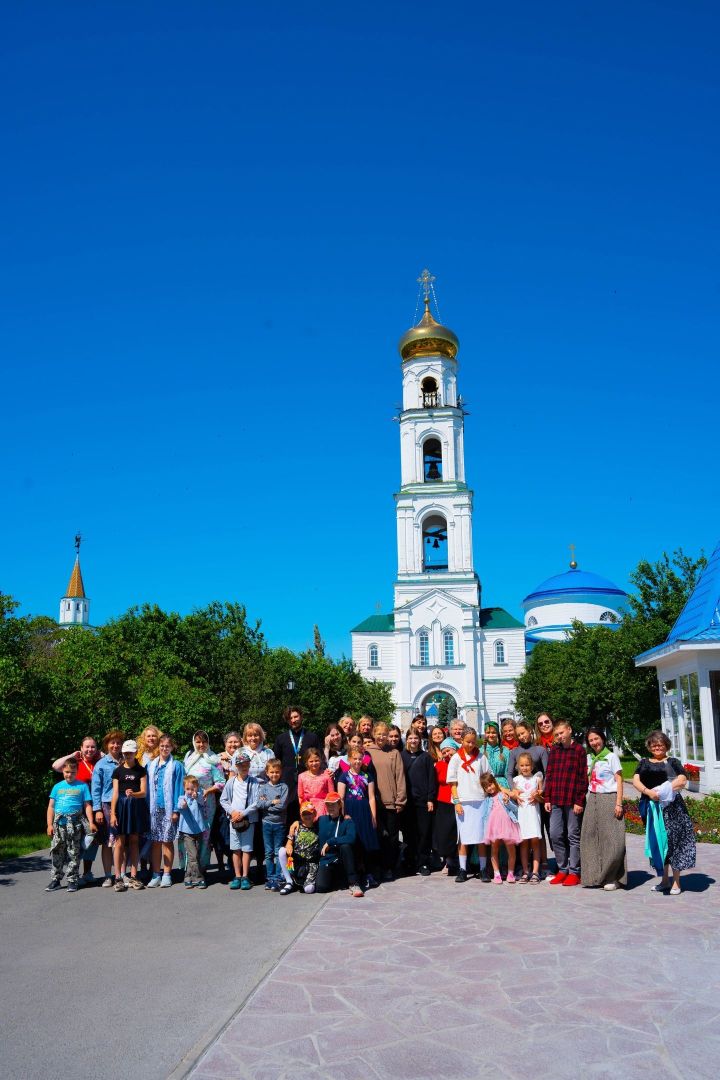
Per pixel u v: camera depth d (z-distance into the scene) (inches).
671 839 415.2
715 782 831.7
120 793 456.8
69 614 5083.7
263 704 1531.7
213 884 470.9
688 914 371.2
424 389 2770.7
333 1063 213.8
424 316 2810.0
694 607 924.0
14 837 658.8
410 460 2706.7
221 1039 230.5
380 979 280.4
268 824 453.4
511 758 490.0
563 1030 232.7
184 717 1053.2
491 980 277.1
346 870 436.5
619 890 430.6
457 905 402.9
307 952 316.2
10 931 357.1
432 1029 235.1
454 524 2657.5
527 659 2787.9
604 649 1332.4
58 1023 244.4
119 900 425.1
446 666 2568.9
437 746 523.8
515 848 469.7
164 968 297.6
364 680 2423.7
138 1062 216.5
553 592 3159.5
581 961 297.0
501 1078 204.2
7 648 745.6
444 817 494.9
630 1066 209.8
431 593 2608.3
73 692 900.0
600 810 439.5
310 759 462.9
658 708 1259.8
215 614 1814.7
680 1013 244.1
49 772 758.5
